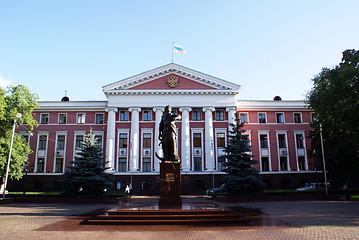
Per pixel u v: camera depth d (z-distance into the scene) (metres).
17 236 9.47
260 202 22.34
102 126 40.94
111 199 22.48
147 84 40.78
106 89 40.38
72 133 40.72
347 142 25.95
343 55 24.77
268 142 41.00
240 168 24.53
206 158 38.72
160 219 11.68
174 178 14.59
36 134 40.53
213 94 40.56
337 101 23.48
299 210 16.33
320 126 27.36
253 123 41.38
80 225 11.44
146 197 31.48
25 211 16.59
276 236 9.27
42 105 41.06
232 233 9.74
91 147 25.36
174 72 41.09
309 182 39.53
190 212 12.21
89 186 23.77
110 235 9.51
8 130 28.27
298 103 42.09
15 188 38.28
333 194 25.42
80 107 41.16
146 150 39.31
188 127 39.62
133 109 40.03
